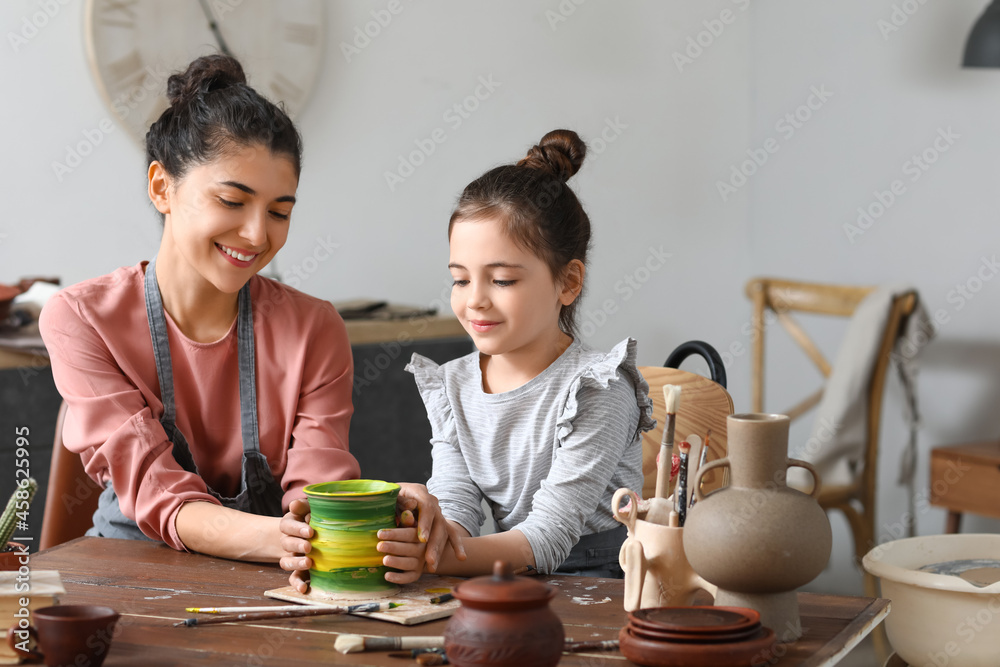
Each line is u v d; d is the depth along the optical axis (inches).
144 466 49.9
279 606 38.5
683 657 29.8
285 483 53.8
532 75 129.2
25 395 85.8
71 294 53.2
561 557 45.4
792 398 138.0
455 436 51.8
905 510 120.2
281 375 55.5
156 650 33.6
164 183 52.4
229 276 50.9
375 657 32.8
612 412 48.0
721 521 32.4
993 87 109.7
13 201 104.4
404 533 39.8
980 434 112.3
